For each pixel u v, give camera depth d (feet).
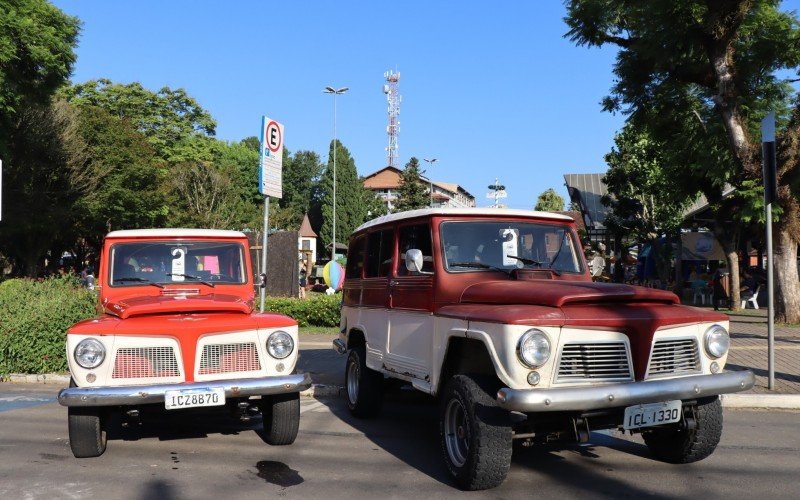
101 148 118.32
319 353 42.16
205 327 19.44
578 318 15.31
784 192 55.36
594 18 69.46
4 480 17.70
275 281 67.41
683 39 57.21
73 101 172.86
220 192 148.77
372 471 18.53
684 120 73.36
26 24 72.84
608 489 16.70
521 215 20.93
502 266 20.03
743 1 53.88
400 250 22.22
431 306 19.35
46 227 109.19
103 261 23.63
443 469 18.71
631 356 15.79
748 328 55.01
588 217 124.88
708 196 77.61
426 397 29.50
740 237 94.73
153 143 177.17
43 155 105.50
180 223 138.00
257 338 19.98
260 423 24.93
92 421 19.27
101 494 16.56
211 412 21.13
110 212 120.47
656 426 17.08
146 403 18.30
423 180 227.40
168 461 19.67
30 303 36.06
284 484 17.38
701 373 16.65
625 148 98.53
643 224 97.30
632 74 71.61
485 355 17.07
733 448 20.84
